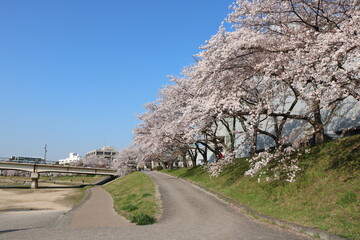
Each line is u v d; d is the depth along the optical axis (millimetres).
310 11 14906
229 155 18859
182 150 38969
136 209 17906
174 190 25312
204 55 15422
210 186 24031
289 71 12320
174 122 25969
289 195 14195
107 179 82438
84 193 50688
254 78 17812
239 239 8930
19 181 93812
